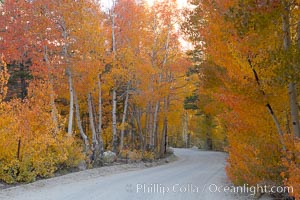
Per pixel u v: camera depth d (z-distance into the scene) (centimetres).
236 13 789
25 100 1619
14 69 2433
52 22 1762
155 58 2378
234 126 1043
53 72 1772
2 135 1305
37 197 1036
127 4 2217
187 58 2427
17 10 1772
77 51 1875
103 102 2764
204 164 2420
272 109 942
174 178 1558
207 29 1047
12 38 1756
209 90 1512
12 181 1284
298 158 758
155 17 2377
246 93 869
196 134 4925
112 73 2066
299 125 855
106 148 2755
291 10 833
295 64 765
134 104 2656
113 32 2112
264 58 820
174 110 2898
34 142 1387
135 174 1736
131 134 3072
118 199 997
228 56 925
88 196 1048
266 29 809
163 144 2852
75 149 1745
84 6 1808
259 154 1007
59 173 1581
